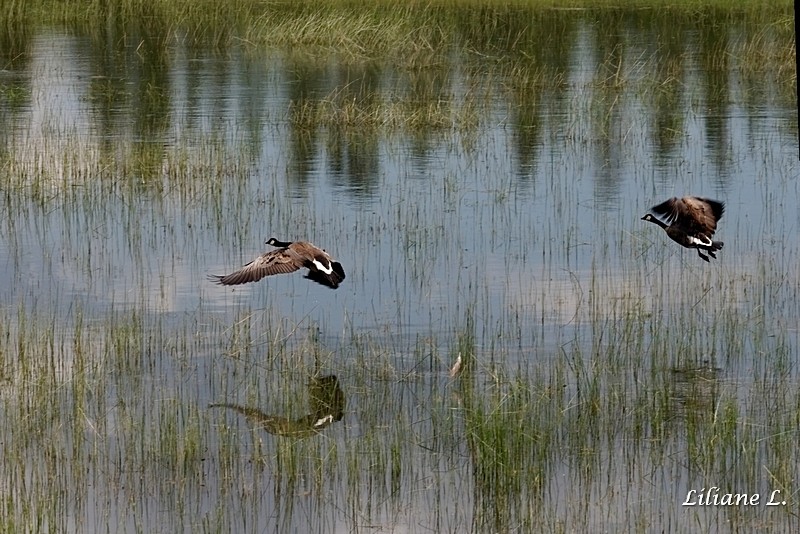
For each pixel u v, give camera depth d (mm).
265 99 29453
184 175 21906
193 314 15258
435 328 14742
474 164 22922
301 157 23609
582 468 11203
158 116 27438
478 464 11016
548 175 22031
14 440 11578
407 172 22359
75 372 13102
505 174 22109
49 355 13719
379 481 10930
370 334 14531
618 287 16125
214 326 14836
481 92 29797
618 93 29641
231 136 25266
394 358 13797
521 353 13938
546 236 18406
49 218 19375
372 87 30719
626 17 41594
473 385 12914
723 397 12562
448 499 10680
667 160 23047
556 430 11852
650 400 12500
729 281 16297
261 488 10812
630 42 36875
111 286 16266
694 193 20641
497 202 20219
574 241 18125
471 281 16438
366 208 19938
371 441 11617
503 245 17969
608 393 12578
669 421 12078
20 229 18797
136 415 12234
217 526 10039
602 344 14125
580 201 20266
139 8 44094
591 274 16688
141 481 10914
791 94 29516
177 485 10836
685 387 12906
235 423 12125
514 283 16359
